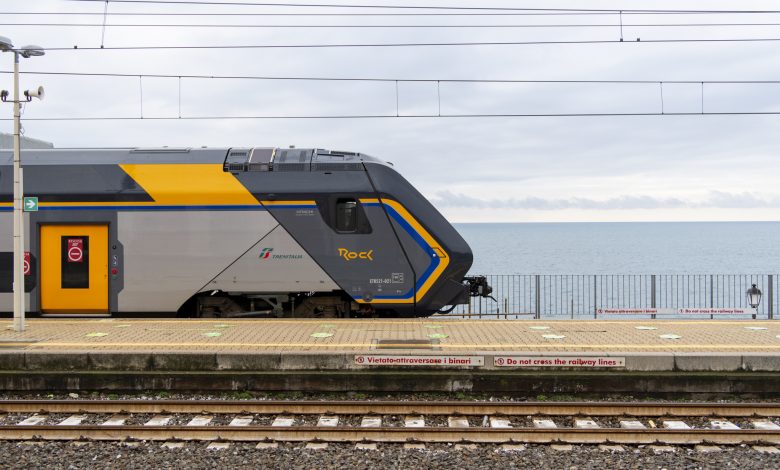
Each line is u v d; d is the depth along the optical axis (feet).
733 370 34.78
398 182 48.88
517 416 31.81
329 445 28.48
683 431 28.68
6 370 35.55
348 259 48.37
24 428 29.22
